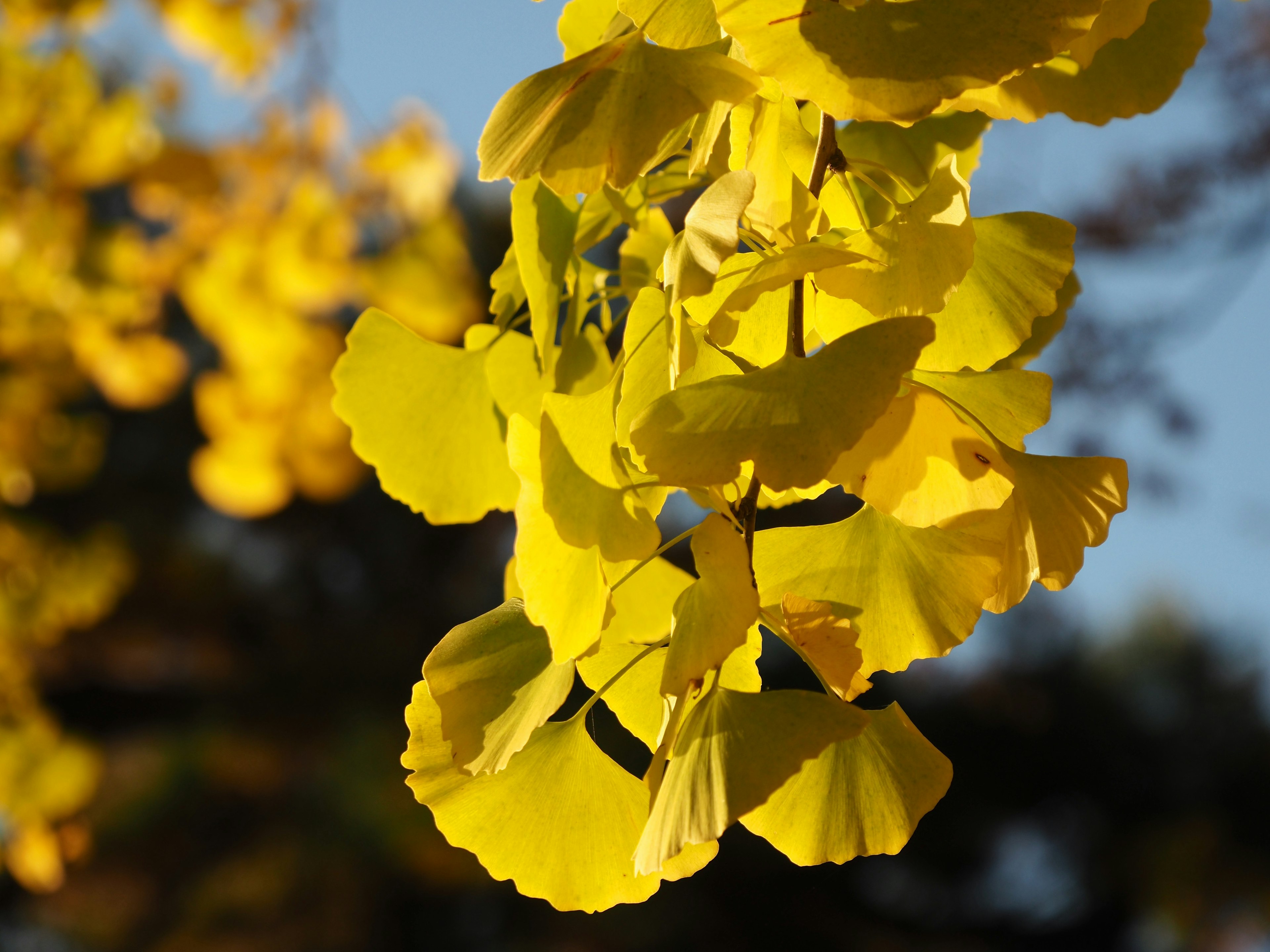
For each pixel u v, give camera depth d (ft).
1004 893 34.94
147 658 30.99
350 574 33.45
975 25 3.15
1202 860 33.01
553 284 3.40
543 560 3.17
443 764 3.28
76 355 13.84
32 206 11.37
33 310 12.76
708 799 3.10
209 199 11.23
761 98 3.29
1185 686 38.42
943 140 3.66
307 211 11.12
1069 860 35.09
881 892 33.06
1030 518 3.27
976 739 33.09
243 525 33.30
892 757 3.24
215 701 30.55
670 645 3.15
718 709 3.15
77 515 30.66
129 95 11.16
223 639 31.63
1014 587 3.28
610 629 3.46
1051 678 34.32
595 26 3.39
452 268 10.96
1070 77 3.53
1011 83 3.41
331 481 14.14
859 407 3.10
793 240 3.26
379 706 30.45
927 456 3.21
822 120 3.28
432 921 28.43
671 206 5.60
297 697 30.17
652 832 3.12
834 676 3.24
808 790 3.24
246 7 10.45
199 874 28.25
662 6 3.24
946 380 3.34
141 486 32.19
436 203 10.94
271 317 12.23
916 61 3.15
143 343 13.01
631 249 3.50
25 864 16.08
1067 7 3.16
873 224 3.55
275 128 10.89
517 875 3.28
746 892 30.42
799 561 3.32
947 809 32.55
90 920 28.30
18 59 10.82
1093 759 33.99
